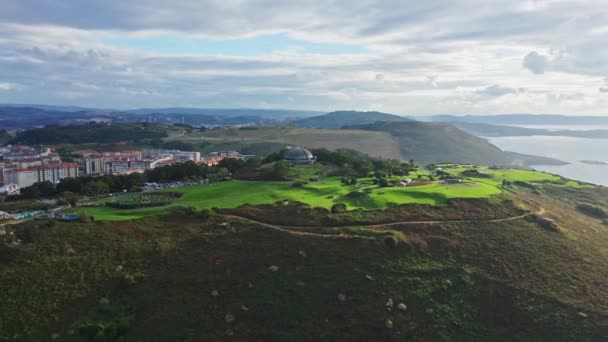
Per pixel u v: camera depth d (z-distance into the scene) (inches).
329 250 3567.9
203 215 4212.6
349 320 2935.5
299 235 3779.5
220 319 2935.5
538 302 3147.1
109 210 4638.3
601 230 4626.0
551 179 7239.2
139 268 3376.0
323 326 2891.2
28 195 6397.6
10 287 3053.6
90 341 2751.0
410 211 4343.0
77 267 3314.5
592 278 3459.6
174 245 3666.3
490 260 3582.7
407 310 3031.5
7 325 2785.4
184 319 2920.8
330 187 5511.8
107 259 3437.5
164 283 3221.0
